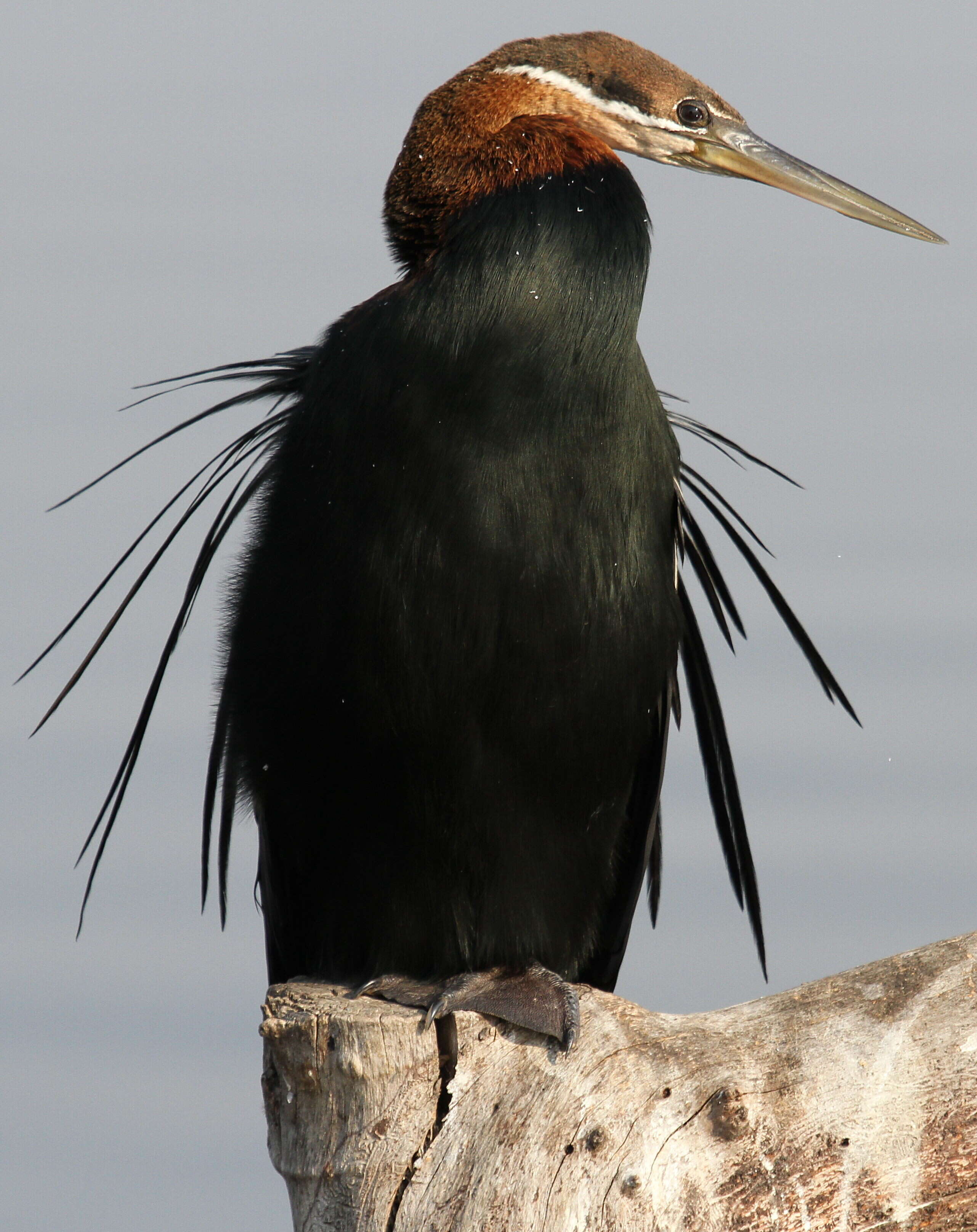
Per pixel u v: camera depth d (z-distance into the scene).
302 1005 8.20
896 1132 7.16
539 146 9.38
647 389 9.55
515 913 9.66
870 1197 7.08
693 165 10.63
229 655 9.91
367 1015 7.80
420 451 8.93
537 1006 7.84
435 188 9.49
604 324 9.15
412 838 9.54
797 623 10.98
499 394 8.89
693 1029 7.57
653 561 9.60
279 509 9.53
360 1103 7.64
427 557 8.95
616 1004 7.91
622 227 9.34
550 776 9.48
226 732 10.24
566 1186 7.18
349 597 9.11
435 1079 7.62
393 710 9.18
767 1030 7.47
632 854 10.58
